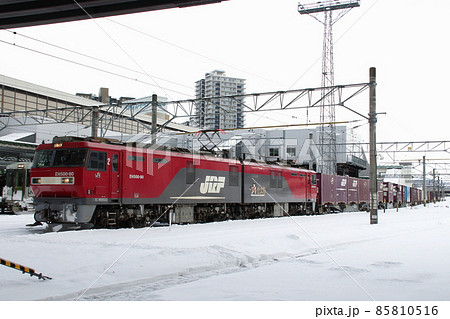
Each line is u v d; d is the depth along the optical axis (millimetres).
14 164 29609
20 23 17031
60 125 47438
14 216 26719
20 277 8406
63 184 16953
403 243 16031
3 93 44906
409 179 105625
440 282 8984
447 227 24688
